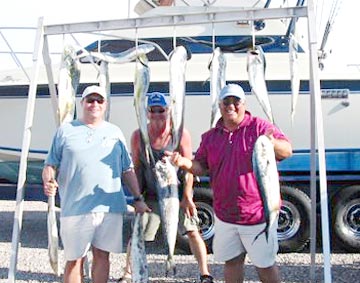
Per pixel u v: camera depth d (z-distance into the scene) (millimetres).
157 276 5434
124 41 7051
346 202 6539
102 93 3932
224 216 3713
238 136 3674
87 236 3857
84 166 3836
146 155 4430
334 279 5297
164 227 4188
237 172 3639
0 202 10516
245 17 4180
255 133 3662
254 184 3635
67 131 3902
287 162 6539
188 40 7035
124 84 6582
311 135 4664
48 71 4840
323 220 3914
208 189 6387
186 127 6531
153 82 6582
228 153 3666
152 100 4426
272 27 7059
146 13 7625
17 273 5547
